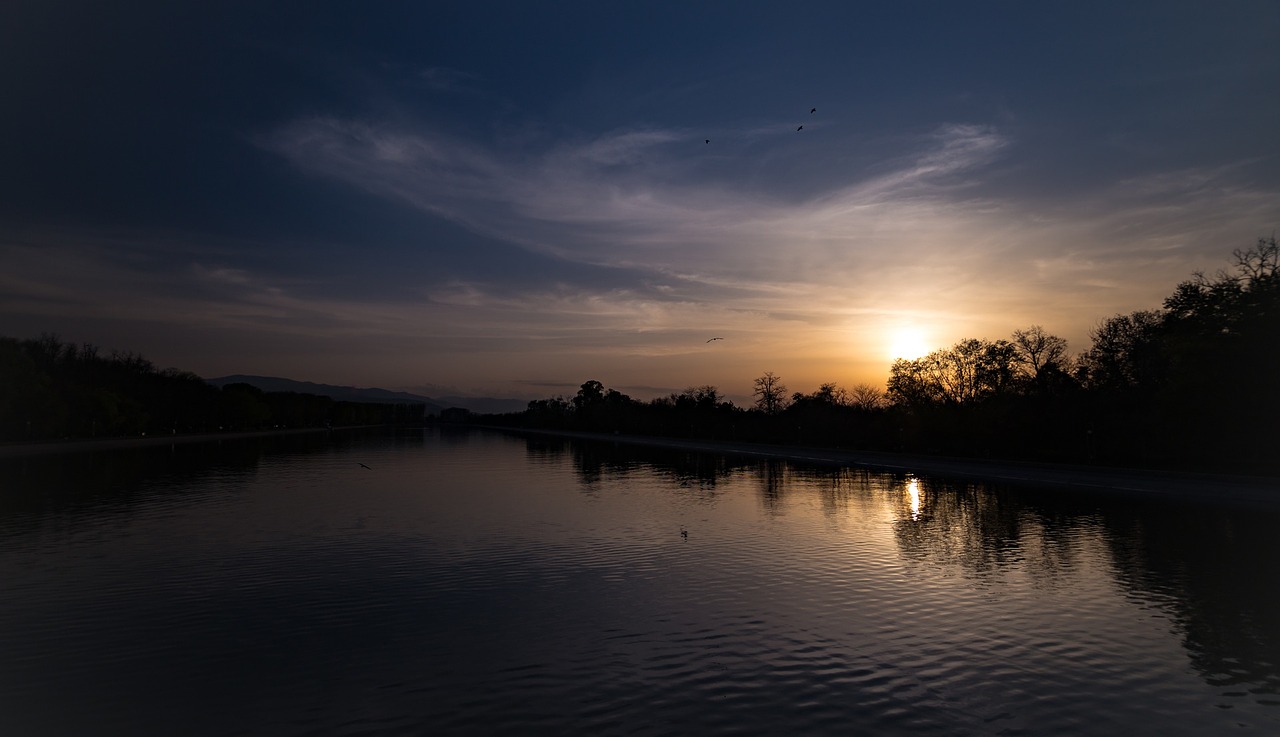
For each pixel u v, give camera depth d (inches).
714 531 940.6
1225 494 1215.6
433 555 774.5
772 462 2373.3
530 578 668.1
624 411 5570.9
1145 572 694.5
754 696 394.0
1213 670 434.0
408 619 538.0
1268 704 385.1
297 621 531.8
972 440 2268.7
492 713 372.2
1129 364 2036.2
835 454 2470.5
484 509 1159.6
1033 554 781.9
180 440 3693.4
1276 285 1567.4
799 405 4077.3
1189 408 1633.9
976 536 898.1
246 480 1644.9
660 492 1435.8
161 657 456.1
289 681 415.8
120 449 2827.3
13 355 2770.7
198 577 668.1
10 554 770.2
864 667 438.6
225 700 389.7
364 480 1685.5
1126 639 491.8
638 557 766.5
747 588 633.0
